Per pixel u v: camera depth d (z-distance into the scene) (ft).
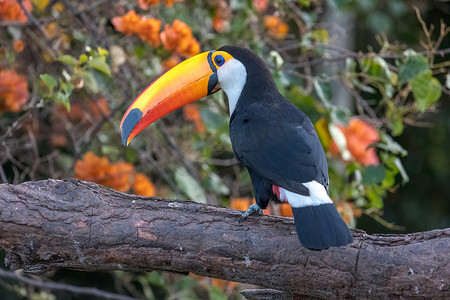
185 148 39.40
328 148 35.17
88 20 35.55
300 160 24.54
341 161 36.52
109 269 23.43
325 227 21.76
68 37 38.14
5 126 38.06
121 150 38.83
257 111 26.84
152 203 23.24
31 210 22.63
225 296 33.81
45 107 36.99
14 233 22.59
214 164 39.45
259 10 37.55
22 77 37.35
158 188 38.75
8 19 33.47
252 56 28.91
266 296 23.57
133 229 22.75
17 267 23.26
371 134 35.42
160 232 22.72
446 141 52.95
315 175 24.25
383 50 34.35
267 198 26.08
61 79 31.78
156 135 37.93
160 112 28.73
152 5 33.19
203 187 37.42
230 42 37.22
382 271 21.58
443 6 48.57
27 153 40.34
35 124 37.47
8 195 22.72
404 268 21.44
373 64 34.50
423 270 21.29
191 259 22.81
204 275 23.27
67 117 40.34
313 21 39.52
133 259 22.99
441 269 21.18
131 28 32.48
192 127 39.32
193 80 28.86
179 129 39.34
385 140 35.63
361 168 34.06
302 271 22.21
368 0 43.91
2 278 43.11
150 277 36.81
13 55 36.04
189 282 36.55
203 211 23.09
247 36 37.29
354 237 22.27
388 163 34.68
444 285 21.09
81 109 40.37
